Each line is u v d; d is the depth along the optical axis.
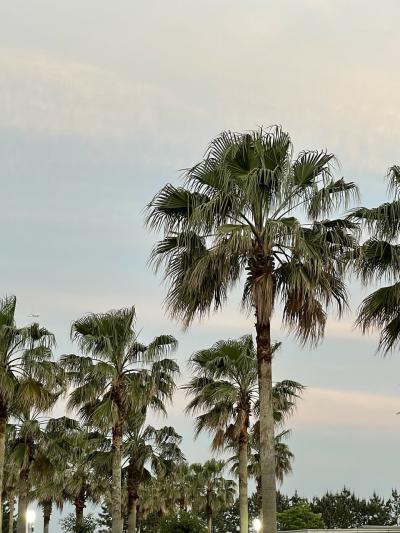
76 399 30.91
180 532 45.19
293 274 15.26
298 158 16.31
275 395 32.88
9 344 27.92
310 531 46.66
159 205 16.61
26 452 35.03
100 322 31.53
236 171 16.36
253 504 108.75
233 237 14.84
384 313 16.88
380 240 16.42
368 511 110.81
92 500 55.84
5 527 68.94
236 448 37.56
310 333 15.48
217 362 31.17
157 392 31.97
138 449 41.09
